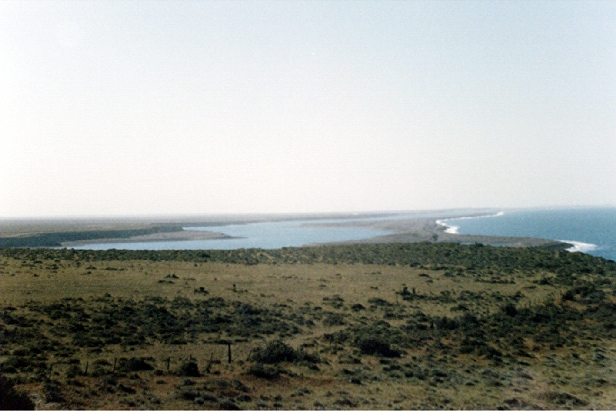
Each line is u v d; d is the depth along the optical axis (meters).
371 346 34.25
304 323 42.41
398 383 27.45
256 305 48.59
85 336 34.34
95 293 49.59
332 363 31.52
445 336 39.25
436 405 23.70
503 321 43.97
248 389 25.27
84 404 21.53
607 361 32.56
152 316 41.72
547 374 29.75
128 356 30.78
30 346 31.00
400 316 45.59
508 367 31.17
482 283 63.34
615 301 49.12
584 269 68.88
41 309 41.06
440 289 59.25
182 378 26.66
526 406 23.88
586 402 24.59
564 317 45.09
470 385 27.31
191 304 47.28
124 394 23.42
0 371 25.11
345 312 47.09
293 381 27.25
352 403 23.52
